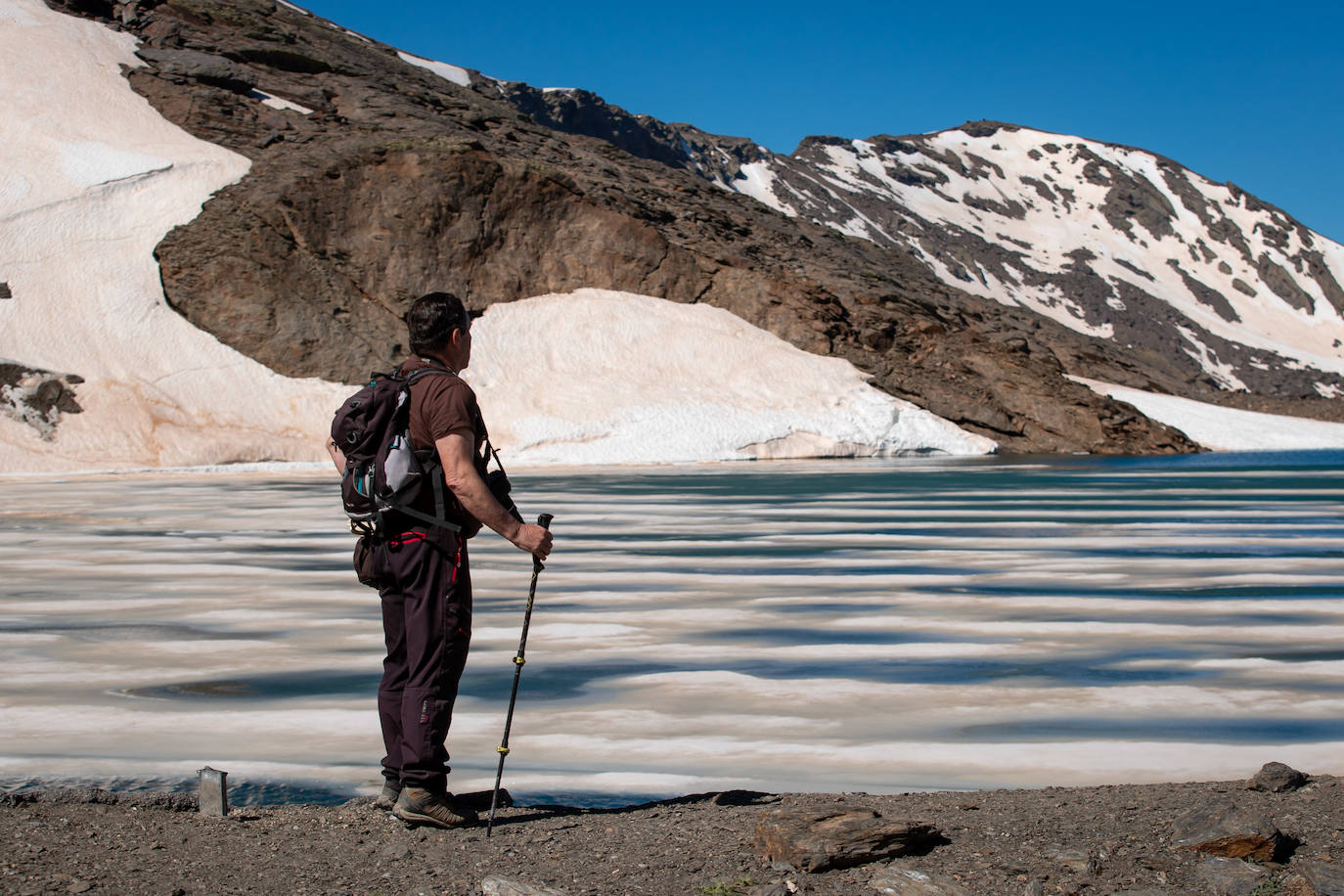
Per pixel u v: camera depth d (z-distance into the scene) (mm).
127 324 36344
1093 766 4230
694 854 2975
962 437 39156
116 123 44281
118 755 4438
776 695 5480
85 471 29938
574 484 23578
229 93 47594
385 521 3469
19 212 38938
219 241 39188
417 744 3350
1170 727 4840
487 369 39188
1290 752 4383
